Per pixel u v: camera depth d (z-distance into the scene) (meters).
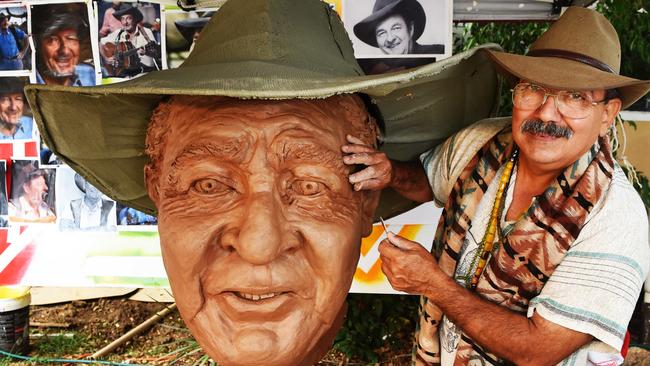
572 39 1.37
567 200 1.40
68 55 2.64
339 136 1.30
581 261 1.36
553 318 1.35
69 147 1.57
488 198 1.56
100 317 4.14
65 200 2.88
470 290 1.54
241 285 1.19
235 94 1.05
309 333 1.25
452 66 1.36
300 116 1.24
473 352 1.57
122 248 2.92
